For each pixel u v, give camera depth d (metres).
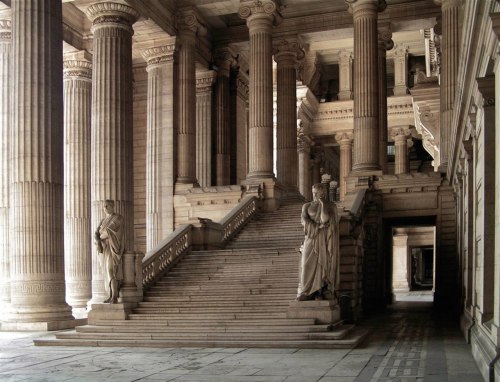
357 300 23.89
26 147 22.50
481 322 13.70
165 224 35.44
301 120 49.19
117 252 20.92
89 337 18.80
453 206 30.03
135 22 32.00
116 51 30.23
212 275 23.64
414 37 48.81
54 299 22.59
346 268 23.14
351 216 23.69
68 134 35.34
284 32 38.38
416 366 13.28
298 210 33.22
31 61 22.73
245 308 19.91
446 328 21.23
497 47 10.38
